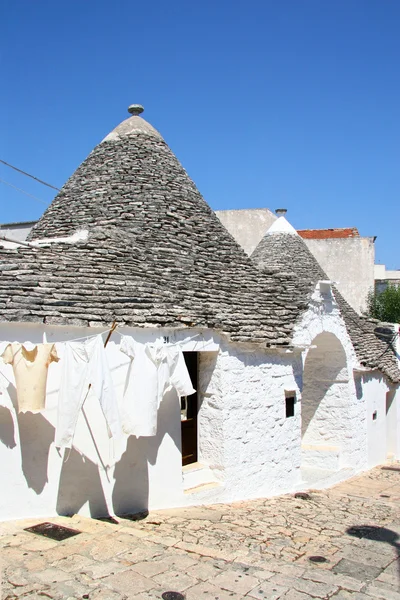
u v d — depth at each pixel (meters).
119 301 7.18
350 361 11.93
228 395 8.27
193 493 7.69
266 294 9.98
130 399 6.63
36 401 6.02
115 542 5.70
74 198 10.91
